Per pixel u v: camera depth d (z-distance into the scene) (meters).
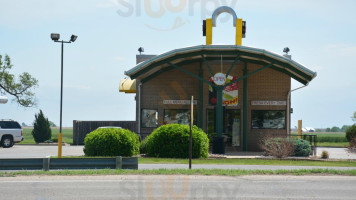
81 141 43.25
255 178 13.11
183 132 22.06
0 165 13.55
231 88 29.41
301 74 25.98
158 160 19.95
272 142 23.39
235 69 29.44
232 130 29.45
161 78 30.11
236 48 25.12
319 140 61.62
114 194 10.07
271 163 19.44
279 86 29.36
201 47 25.23
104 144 21.88
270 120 29.42
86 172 13.39
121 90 31.28
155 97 30.09
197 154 21.91
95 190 10.63
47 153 27.02
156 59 25.84
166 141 22.17
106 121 44.00
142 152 23.84
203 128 29.47
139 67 26.02
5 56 44.62
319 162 20.28
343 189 11.20
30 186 11.24
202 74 29.47
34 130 44.22
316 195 10.25
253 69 29.44
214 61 29.55
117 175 13.29
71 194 10.07
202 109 29.44
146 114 30.17
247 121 29.47
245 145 29.08
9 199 9.45
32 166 13.75
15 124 35.47
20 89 45.03
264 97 29.42
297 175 13.94
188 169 14.59
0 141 34.69
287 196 10.05
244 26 26.78
